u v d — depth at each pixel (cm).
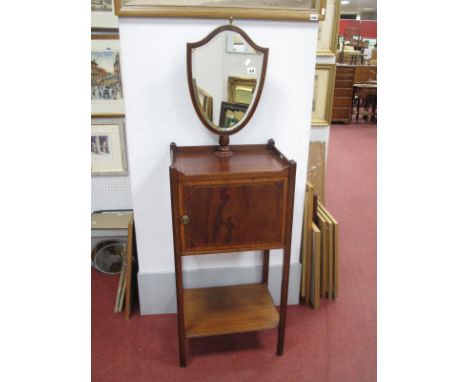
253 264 214
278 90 185
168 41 169
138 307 219
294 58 180
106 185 263
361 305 224
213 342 194
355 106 848
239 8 167
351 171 486
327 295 232
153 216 196
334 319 212
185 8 164
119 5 160
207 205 155
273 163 167
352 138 659
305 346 192
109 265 253
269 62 179
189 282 210
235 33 163
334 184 438
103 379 171
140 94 176
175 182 149
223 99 171
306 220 213
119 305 216
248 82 170
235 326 179
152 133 183
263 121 189
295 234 212
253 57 167
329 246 222
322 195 316
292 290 221
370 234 315
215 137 187
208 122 173
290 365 180
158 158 187
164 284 207
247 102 173
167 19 166
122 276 223
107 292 233
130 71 172
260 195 157
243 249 164
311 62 182
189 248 160
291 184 158
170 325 205
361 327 206
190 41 170
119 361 181
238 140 192
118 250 251
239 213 158
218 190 154
